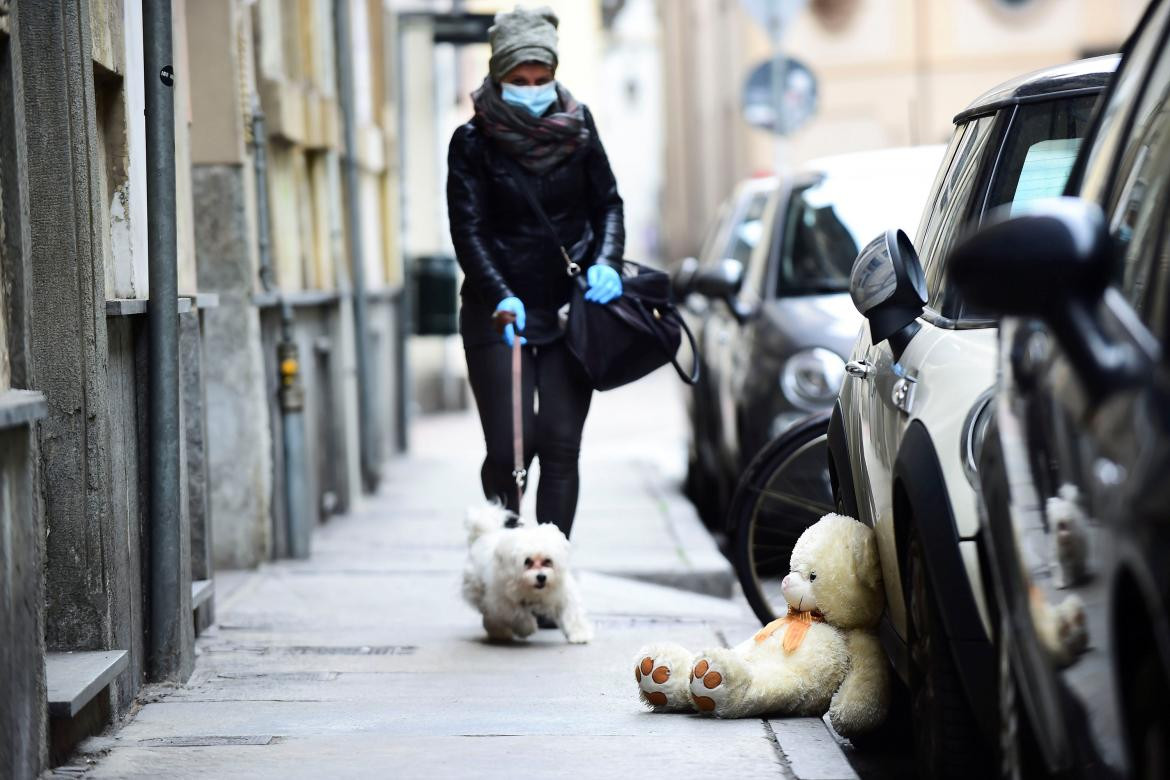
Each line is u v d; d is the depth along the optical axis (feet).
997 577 25.80
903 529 31.55
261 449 65.21
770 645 36.47
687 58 305.12
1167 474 17.66
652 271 50.21
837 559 35.01
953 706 28.43
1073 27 202.90
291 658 47.01
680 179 328.70
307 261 80.28
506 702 40.47
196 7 63.31
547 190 49.49
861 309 34.50
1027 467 23.82
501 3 160.66
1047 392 22.89
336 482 83.51
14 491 31.53
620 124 524.93
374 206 108.68
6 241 33.37
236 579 62.85
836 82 204.85
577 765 33.47
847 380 39.24
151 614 43.29
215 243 64.08
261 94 73.05
